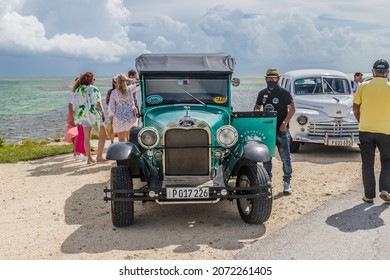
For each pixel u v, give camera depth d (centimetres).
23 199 793
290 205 710
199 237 581
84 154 1124
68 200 775
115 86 1029
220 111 701
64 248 554
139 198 595
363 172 708
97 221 657
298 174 927
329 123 1098
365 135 695
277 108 752
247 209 635
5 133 2453
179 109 700
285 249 532
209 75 720
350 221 624
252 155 605
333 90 1220
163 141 610
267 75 755
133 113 1038
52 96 7262
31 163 1125
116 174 608
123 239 579
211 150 620
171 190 586
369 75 1525
